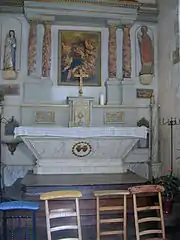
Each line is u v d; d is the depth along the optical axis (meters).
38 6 6.61
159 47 7.04
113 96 6.87
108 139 5.56
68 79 6.86
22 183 5.00
